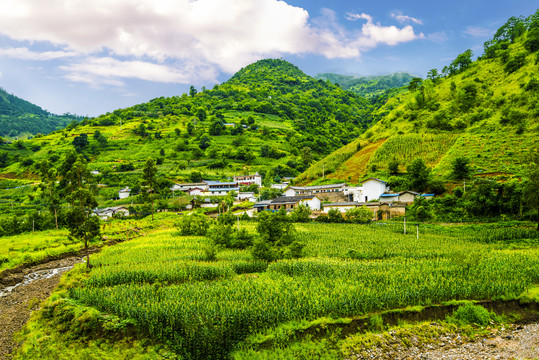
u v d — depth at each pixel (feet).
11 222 260.83
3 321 107.24
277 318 95.61
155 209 386.73
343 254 168.35
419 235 212.02
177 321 92.53
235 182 489.26
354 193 343.46
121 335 92.84
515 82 442.09
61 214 291.17
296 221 287.48
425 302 107.45
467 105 437.17
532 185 203.00
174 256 169.89
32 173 497.05
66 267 171.32
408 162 376.68
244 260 163.94
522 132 340.59
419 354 87.51
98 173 516.32
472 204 241.76
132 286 121.08
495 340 92.94
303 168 592.60
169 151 621.72
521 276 123.03
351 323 97.25
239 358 83.15
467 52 580.71
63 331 97.35
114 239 237.66
